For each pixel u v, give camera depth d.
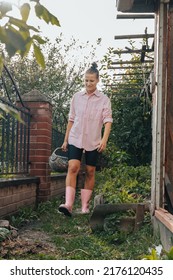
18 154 6.57
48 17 1.13
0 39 1.00
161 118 4.40
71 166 4.32
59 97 14.30
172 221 3.34
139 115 11.84
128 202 5.36
